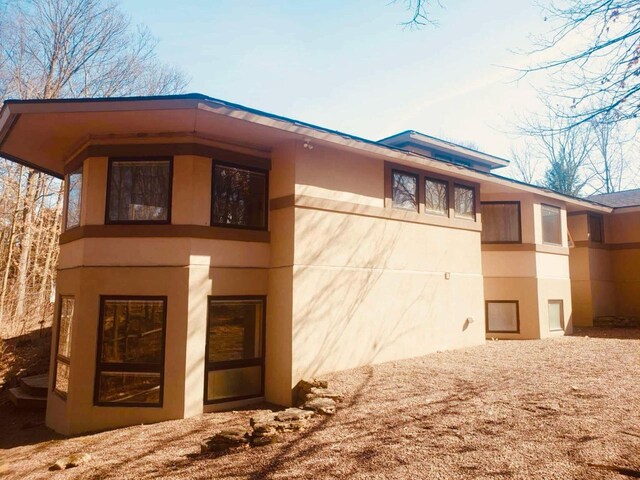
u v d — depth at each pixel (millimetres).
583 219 16344
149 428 6859
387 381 7590
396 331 9539
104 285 7656
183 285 7527
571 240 15305
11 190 19766
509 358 9219
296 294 8008
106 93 22594
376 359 9102
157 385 7395
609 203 18094
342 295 8688
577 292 16312
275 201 8578
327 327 8391
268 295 8523
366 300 9078
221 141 8164
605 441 4559
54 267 21172
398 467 4285
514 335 13008
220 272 7930
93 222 7840
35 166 9961
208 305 7777
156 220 7773
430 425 5375
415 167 10312
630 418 5211
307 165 8383
